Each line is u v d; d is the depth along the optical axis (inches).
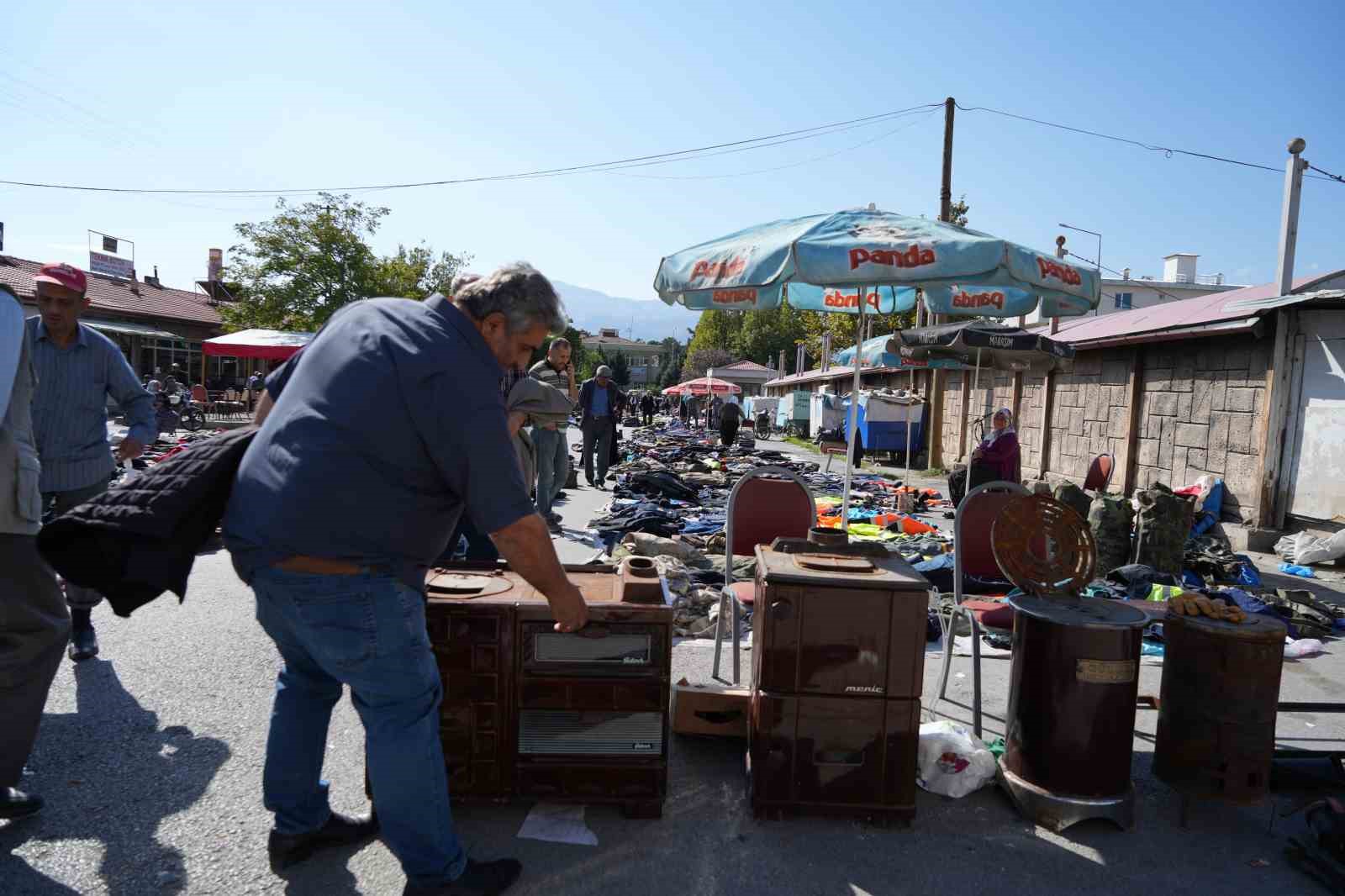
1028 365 380.8
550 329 97.0
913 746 118.3
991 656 200.2
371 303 94.1
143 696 154.9
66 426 165.6
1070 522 134.5
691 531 348.5
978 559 173.6
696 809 122.8
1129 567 263.4
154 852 106.6
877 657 117.4
